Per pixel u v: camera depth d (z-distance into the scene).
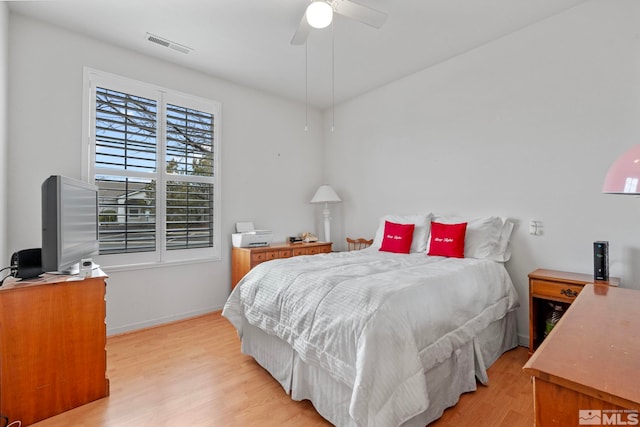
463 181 3.00
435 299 1.69
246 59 3.09
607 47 2.17
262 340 2.12
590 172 2.25
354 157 4.13
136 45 2.81
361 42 2.78
